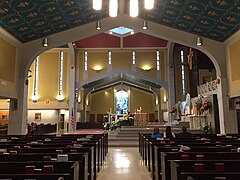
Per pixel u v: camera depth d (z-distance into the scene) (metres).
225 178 1.95
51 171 2.51
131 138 12.71
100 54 18.28
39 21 8.64
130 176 5.52
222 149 4.11
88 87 22.88
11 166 2.68
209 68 19.02
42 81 18.48
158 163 4.10
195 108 13.91
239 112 12.05
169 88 17.88
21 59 9.73
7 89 8.55
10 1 6.98
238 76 8.74
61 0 7.83
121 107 27.12
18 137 7.38
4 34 8.35
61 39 10.12
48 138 6.82
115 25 10.50
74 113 17.31
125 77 23.14
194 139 6.12
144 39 17.59
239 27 8.36
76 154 3.49
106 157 8.32
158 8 8.98
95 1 5.37
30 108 18.17
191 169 2.55
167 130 7.44
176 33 10.20
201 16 8.58
